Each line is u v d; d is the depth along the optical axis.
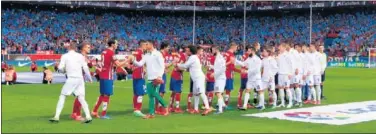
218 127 11.66
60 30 58.75
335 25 62.78
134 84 13.56
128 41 61.31
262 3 63.47
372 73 40.00
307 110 15.27
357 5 58.50
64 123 12.13
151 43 13.42
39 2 55.53
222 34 66.25
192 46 14.15
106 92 13.05
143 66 13.47
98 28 62.06
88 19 62.59
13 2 55.62
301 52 17.08
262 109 15.48
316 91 17.80
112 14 65.19
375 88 24.97
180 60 14.57
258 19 68.12
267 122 12.55
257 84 15.38
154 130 11.13
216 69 14.38
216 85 14.44
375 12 61.53
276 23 66.62
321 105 16.88
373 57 51.25
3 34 53.47
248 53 15.43
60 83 26.81
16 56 43.19
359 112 14.80
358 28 61.00
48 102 17.23
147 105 16.45
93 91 22.33
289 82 16.36
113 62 13.05
